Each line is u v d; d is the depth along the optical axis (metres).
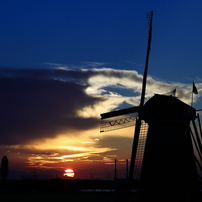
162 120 36.59
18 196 82.62
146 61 39.84
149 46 40.16
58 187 116.88
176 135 36.31
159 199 35.31
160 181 35.66
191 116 35.97
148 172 36.38
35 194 90.50
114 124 38.66
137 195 37.50
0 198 75.88
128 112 38.50
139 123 37.03
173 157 36.03
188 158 36.00
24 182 123.62
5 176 120.81
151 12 40.88
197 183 35.66
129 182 35.97
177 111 36.41
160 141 36.59
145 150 37.16
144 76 39.19
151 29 40.56
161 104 36.75
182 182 35.31
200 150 36.06
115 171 43.00
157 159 36.28
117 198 41.44
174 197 35.03
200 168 35.31
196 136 36.31
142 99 38.34
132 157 36.38
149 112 36.84
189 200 34.94
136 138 36.84
